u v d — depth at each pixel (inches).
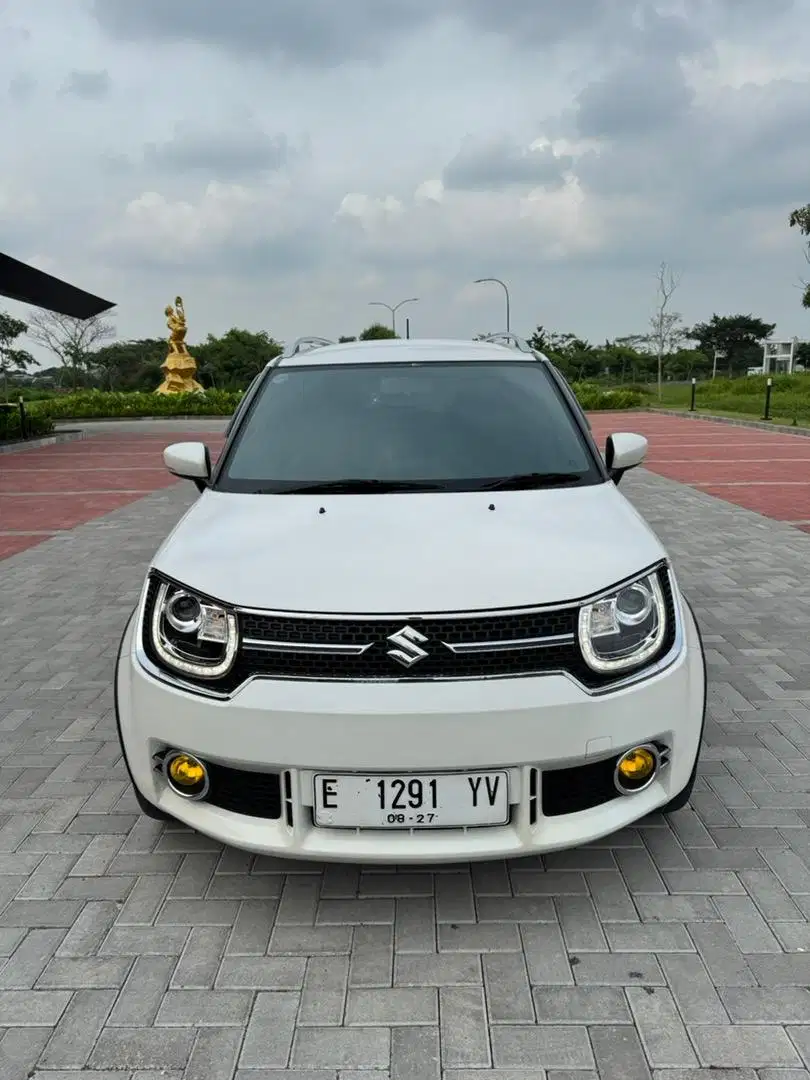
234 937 95.6
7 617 224.8
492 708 86.4
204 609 93.4
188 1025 83.2
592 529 104.4
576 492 117.6
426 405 138.4
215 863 109.7
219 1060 79.1
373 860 89.7
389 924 97.3
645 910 98.6
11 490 476.4
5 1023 83.9
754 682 168.1
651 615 96.3
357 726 86.2
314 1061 78.8
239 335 2775.6
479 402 139.3
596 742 89.4
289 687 88.4
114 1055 79.9
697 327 3213.6
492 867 107.4
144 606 101.0
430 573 92.7
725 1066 77.3
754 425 805.2
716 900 100.1
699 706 100.4
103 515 386.6
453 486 119.3
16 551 310.7
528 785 88.8
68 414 1199.6
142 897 103.0
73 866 109.6
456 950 92.8
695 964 89.9
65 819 121.2
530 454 127.9
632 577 95.9
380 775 87.7
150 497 441.1
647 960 90.7
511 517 106.9
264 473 126.0
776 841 112.1
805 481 446.3
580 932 95.2
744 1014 83.0
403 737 86.2
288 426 135.7
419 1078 76.7
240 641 90.9
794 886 102.5
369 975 89.3
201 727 91.1
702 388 1627.7
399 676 88.0
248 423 138.6
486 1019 83.2
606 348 2770.7
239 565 97.1
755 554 280.7
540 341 2743.6
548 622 89.7
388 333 2605.8
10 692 171.5
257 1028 82.7
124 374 2687.0
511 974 89.0
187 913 99.8
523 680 88.3
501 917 98.0
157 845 114.0
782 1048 79.1
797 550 286.0
